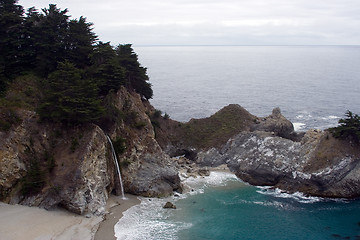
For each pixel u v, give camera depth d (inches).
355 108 6579.7
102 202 2529.5
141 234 2258.9
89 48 3139.8
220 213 2637.8
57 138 2610.7
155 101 7253.9
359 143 3105.3
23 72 2903.5
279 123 3932.1
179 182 3078.2
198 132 4133.9
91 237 2135.8
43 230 2112.5
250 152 3545.8
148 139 3189.0
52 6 3196.4
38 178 2372.0
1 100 2551.7
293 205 2815.0
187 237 2257.6
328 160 3036.4
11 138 2427.4
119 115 3009.4
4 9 2957.7
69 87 2600.9
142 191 2864.2
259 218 2581.2
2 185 2322.8
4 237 1977.1
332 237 2348.7
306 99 7549.2
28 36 3043.8
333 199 2933.1
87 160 2495.1
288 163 3203.7
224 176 3440.0
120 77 3161.9
